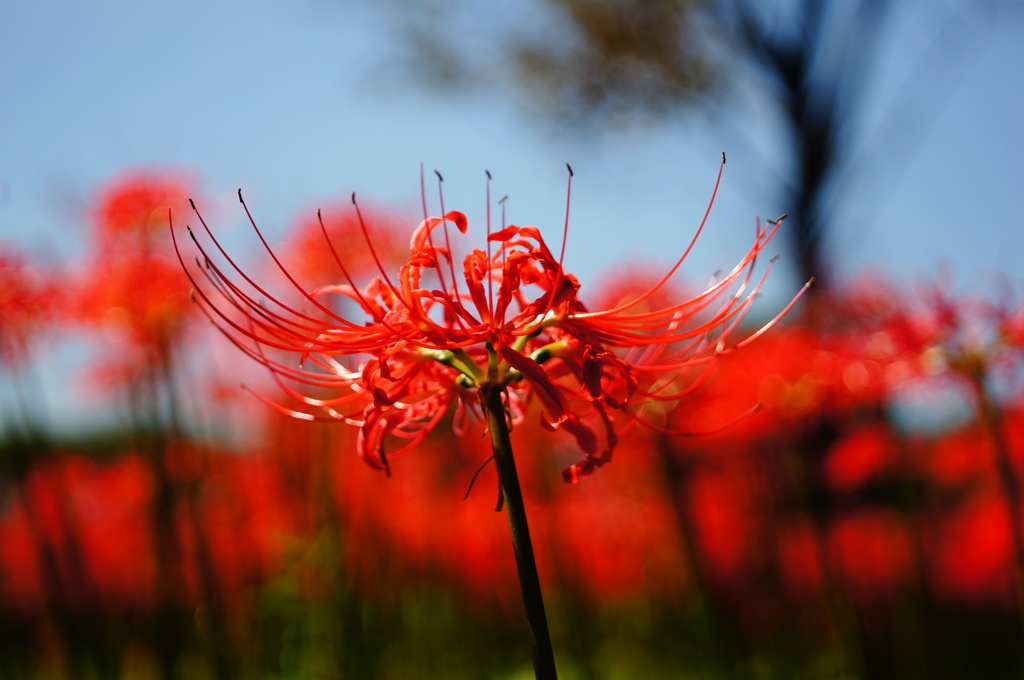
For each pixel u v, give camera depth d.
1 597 6.96
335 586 5.38
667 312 2.64
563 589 6.60
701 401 5.83
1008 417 5.36
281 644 6.23
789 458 6.54
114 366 5.75
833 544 6.13
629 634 8.41
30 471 5.25
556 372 2.77
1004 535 6.35
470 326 2.47
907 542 6.23
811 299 5.96
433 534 7.79
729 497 7.05
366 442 2.54
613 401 2.55
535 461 6.60
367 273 5.29
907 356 4.89
